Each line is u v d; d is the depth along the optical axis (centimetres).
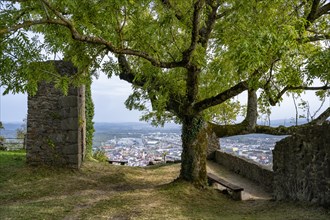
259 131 941
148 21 675
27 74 593
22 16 557
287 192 748
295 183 711
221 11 847
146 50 714
